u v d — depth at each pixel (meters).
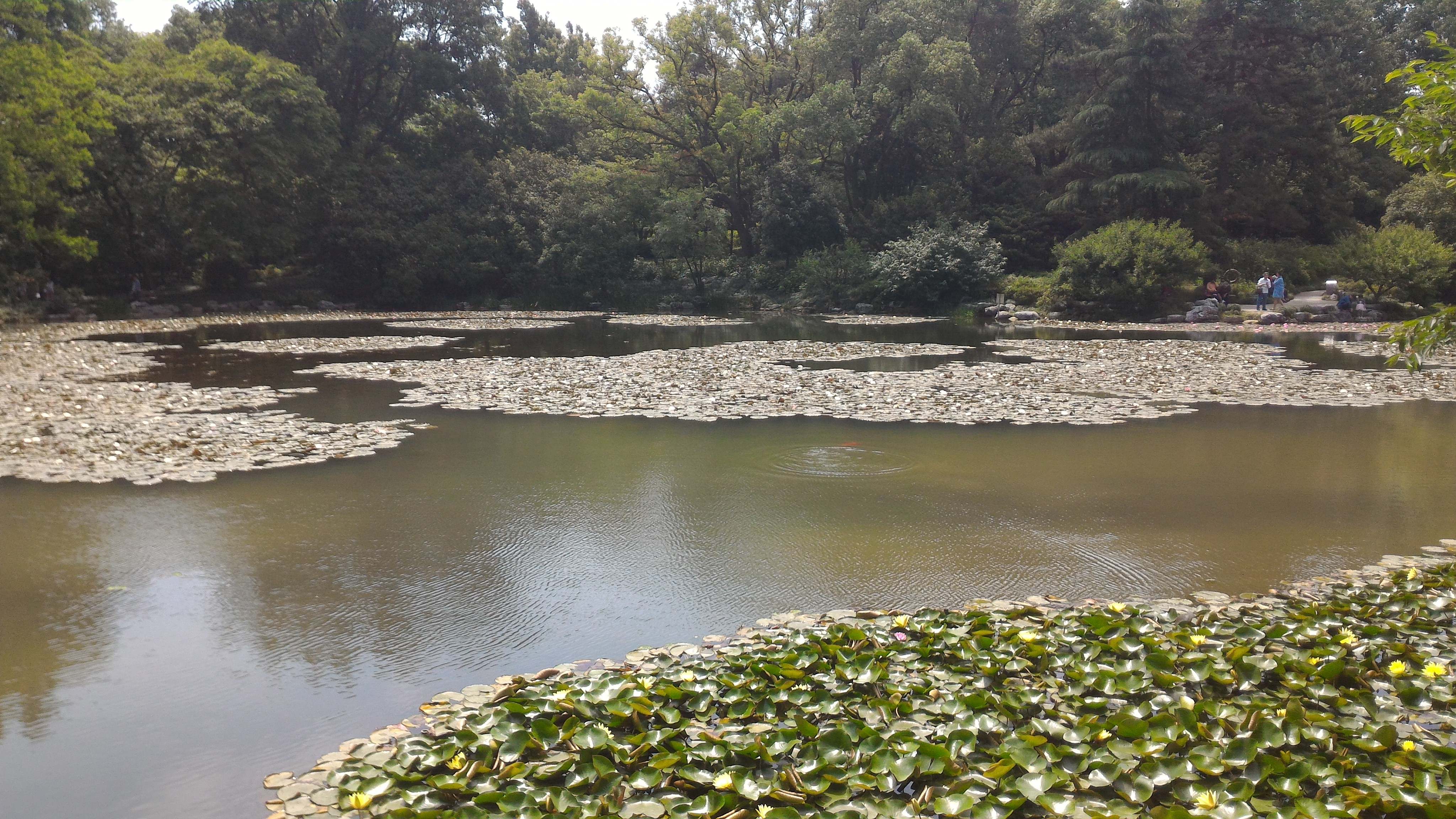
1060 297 35.16
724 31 44.84
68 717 4.52
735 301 42.78
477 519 7.89
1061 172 44.25
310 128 38.66
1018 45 48.47
